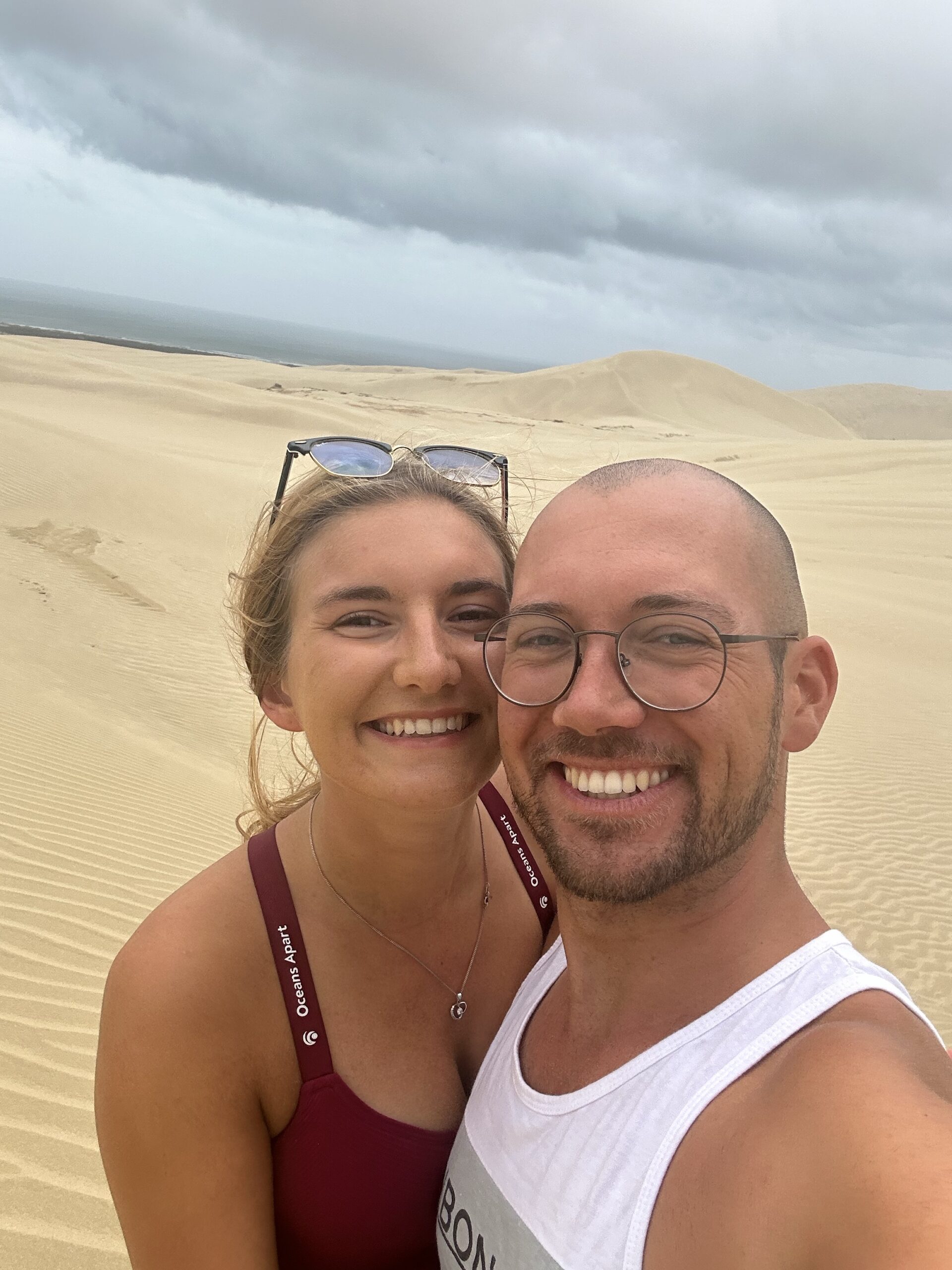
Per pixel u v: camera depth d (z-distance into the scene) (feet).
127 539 53.21
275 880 5.01
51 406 114.73
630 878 4.05
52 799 18.83
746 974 3.97
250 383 222.69
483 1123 4.49
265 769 26.89
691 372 381.81
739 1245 2.93
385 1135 4.75
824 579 71.82
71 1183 9.11
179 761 24.93
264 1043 4.70
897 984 3.70
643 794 4.13
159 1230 4.51
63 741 22.85
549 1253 3.62
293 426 129.39
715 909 4.09
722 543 4.31
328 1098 4.72
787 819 29.96
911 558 82.89
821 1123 2.89
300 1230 4.80
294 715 5.75
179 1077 4.42
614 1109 3.74
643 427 257.96
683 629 4.10
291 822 5.44
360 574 4.87
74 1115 10.09
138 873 16.37
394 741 4.85
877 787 33.50
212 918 4.79
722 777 4.09
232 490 67.26
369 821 4.98
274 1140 4.81
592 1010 4.27
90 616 40.01
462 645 4.97
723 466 137.59
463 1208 4.31
